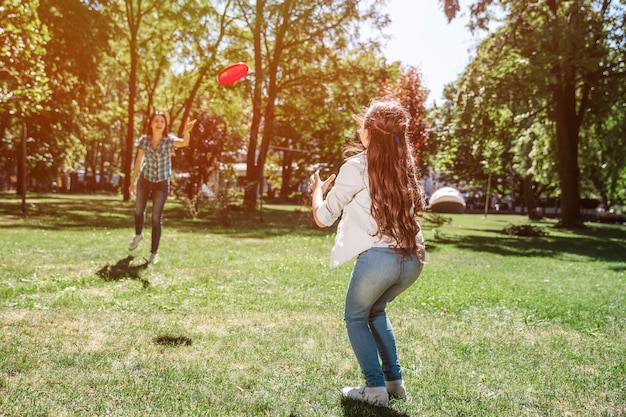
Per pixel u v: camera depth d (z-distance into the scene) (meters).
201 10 31.84
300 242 13.30
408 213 3.08
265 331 4.66
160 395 3.11
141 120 46.22
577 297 7.22
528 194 42.06
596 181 41.19
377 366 3.17
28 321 4.56
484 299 6.73
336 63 29.34
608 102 23.97
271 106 29.48
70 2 22.33
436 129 21.23
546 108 27.28
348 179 3.11
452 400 3.27
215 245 11.58
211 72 33.28
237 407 3.00
